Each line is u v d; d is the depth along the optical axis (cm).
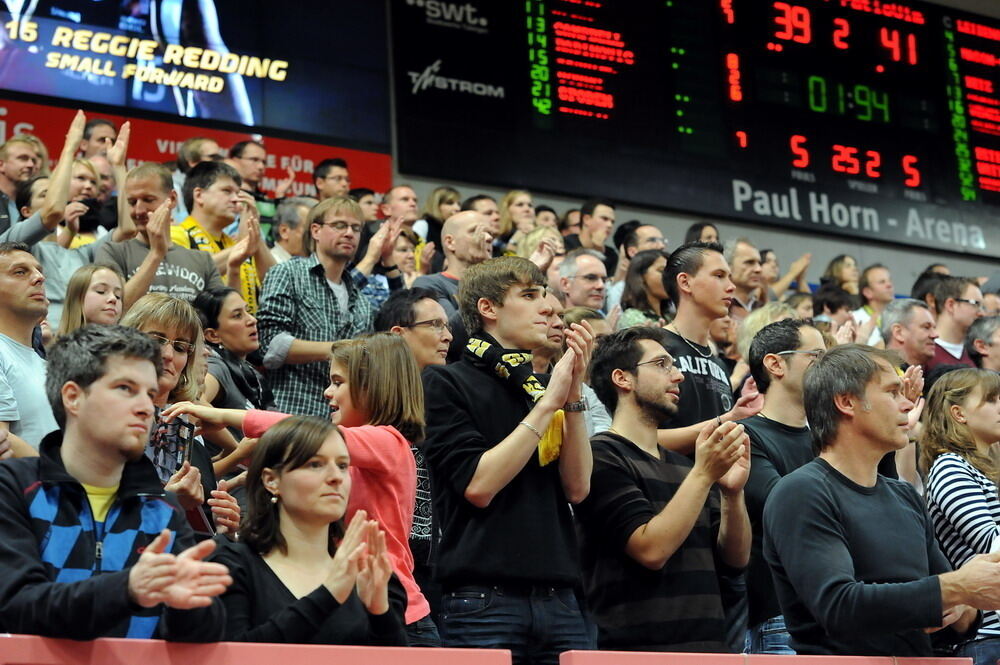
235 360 1094
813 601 727
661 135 2148
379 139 1962
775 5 2297
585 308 1180
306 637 609
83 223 1424
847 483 775
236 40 1878
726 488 861
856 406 781
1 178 1406
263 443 664
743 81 2238
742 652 887
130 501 616
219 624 563
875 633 714
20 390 879
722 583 891
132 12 1806
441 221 1797
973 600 700
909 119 2380
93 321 962
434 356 978
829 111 2303
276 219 1555
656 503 861
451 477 791
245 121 1861
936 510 915
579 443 811
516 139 2044
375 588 633
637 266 1409
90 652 540
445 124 2003
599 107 2114
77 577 588
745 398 938
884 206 2317
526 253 1520
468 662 605
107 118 1759
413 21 2019
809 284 2248
